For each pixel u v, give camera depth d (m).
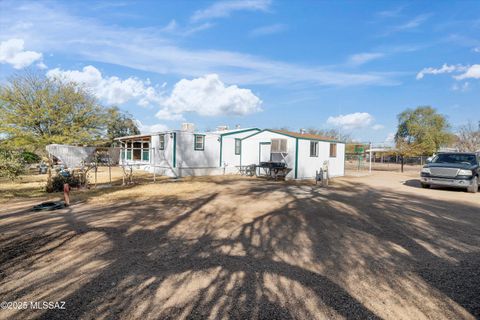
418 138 39.41
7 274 3.74
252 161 19.78
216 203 8.75
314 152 17.89
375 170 27.83
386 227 6.16
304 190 11.84
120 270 3.85
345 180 17.03
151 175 18.72
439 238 5.42
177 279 3.58
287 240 5.21
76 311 2.87
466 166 12.17
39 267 3.96
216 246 4.86
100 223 6.33
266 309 2.91
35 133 15.16
